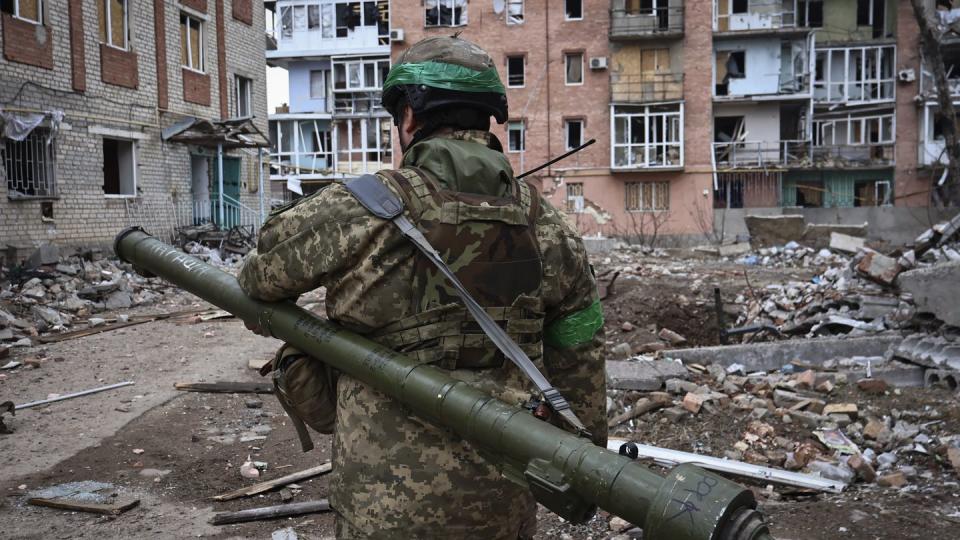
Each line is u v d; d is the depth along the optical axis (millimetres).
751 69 31516
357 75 39844
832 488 3967
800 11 33094
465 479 1484
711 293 11422
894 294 7801
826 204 33000
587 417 1722
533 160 31188
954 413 4812
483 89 1621
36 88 13109
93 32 14539
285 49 39969
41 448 4578
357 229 1471
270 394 5922
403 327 1486
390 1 31328
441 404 1411
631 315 10203
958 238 7832
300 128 40469
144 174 16094
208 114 18547
